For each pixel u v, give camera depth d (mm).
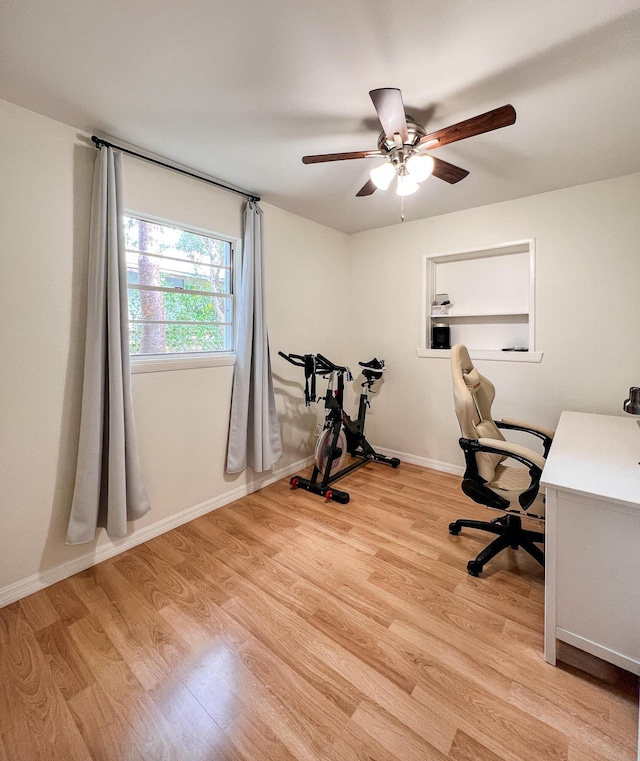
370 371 3566
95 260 1888
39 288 1783
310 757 1088
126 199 2086
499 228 2941
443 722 1181
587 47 1326
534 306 2832
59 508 1892
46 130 1771
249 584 1854
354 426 3373
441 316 3383
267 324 3023
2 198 1655
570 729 1156
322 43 1313
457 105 1668
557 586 1360
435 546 2182
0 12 1168
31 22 1211
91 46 1325
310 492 2953
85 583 1873
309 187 2635
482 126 1441
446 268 3436
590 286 2609
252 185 2602
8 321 1699
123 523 1996
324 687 1305
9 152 1666
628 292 2484
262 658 1425
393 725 1175
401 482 3148
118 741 1136
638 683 1308
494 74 1471
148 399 2260
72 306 1897
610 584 1267
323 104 1678
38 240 1770
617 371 2555
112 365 1935
